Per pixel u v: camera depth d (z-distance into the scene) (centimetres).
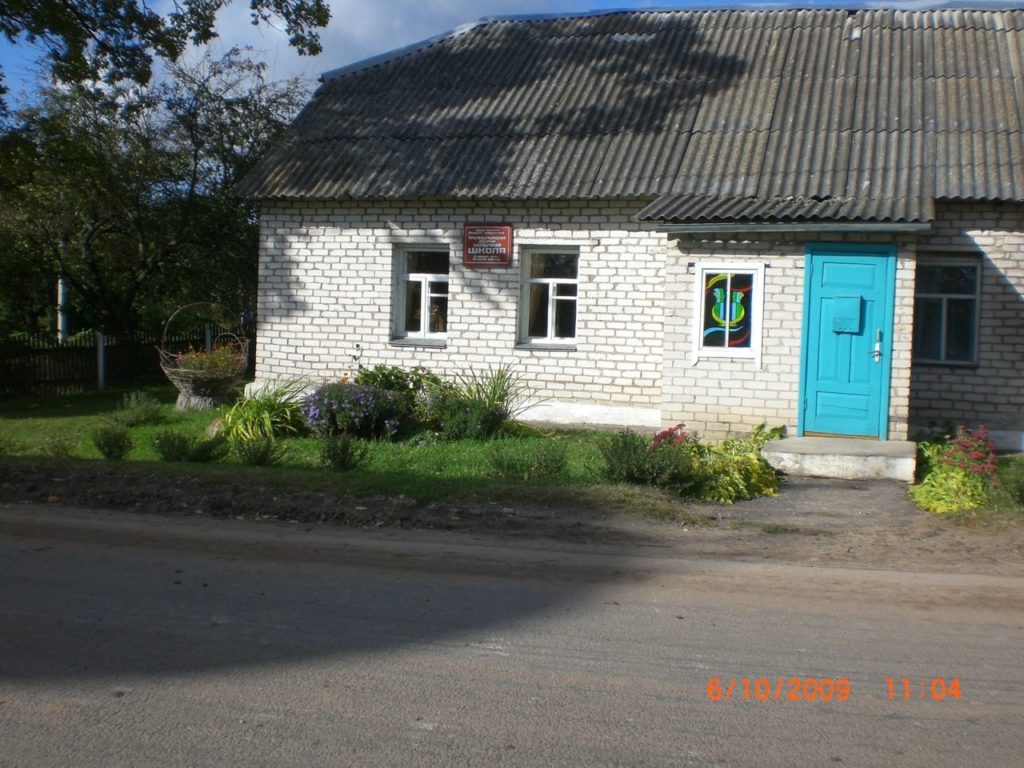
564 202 1402
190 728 430
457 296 1457
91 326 2330
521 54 1672
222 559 696
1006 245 1262
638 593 629
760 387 1212
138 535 760
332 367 1523
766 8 1667
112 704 454
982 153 1276
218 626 558
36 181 1995
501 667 503
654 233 1369
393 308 1502
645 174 1342
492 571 675
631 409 1384
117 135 2127
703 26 1647
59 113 2020
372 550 725
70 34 1511
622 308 1386
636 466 945
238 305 2397
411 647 529
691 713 451
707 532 797
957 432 1214
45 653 516
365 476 938
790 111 1409
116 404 1769
